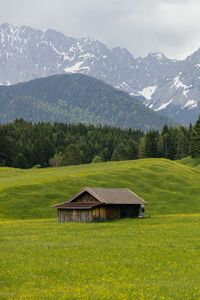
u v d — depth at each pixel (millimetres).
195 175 193250
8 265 54438
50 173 187250
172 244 69938
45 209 136375
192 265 54750
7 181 168250
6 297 39875
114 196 120188
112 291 41344
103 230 91750
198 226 93250
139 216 121438
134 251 63812
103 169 187375
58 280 47312
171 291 41188
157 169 187250
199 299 38688
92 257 59562
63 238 79312
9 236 83500
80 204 118188
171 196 154875
